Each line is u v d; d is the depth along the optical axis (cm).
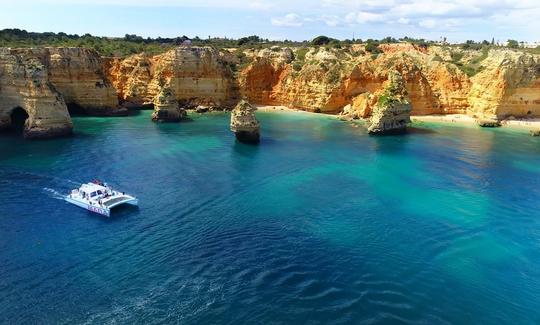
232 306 3509
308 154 8094
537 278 4016
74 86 11212
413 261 4262
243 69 13800
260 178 6612
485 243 4662
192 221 5056
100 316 3362
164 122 10788
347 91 12431
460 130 10481
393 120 9900
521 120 11144
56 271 3950
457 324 3369
